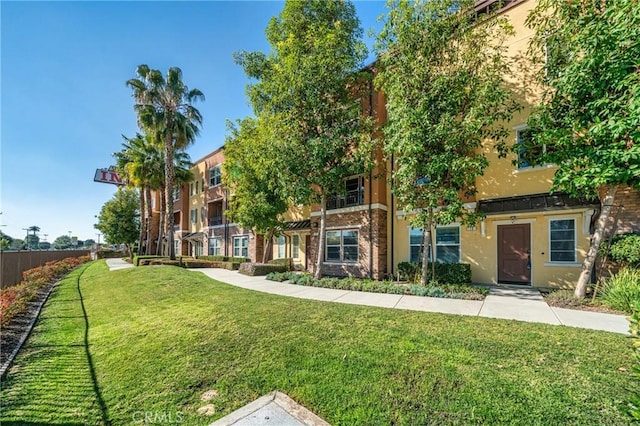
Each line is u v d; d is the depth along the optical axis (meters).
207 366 4.14
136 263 20.17
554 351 3.90
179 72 19.31
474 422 2.66
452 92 7.87
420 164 8.06
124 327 6.17
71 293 10.72
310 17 11.27
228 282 11.13
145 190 32.22
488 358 3.76
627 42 5.27
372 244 12.31
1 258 11.84
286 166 10.12
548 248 9.20
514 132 9.84
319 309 6.41
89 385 3.84
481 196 10.38
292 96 10.11
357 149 10.05
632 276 6.20
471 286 9.34
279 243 19.02
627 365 3.46
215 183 26.19
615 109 5.65
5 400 3.47
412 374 3.49
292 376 3.70
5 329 6.30
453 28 8.35
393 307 6.62
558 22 7.16
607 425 2.48
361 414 2.92
